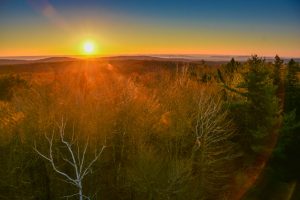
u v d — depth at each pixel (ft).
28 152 64.44
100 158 70.13
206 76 132.87
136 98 83.35
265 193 77.51
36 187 67.87
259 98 78.95
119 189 72.02
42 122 67.92
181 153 74.69
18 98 76.54
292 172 81.25
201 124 74.64
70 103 77.66
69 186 68.49
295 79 98.37
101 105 77.87
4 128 65.36
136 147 73.36
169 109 88.63
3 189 63.21
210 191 77.77
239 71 111.14
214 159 77.25
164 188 61.36
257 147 77.20
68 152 68.08
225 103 86.02
